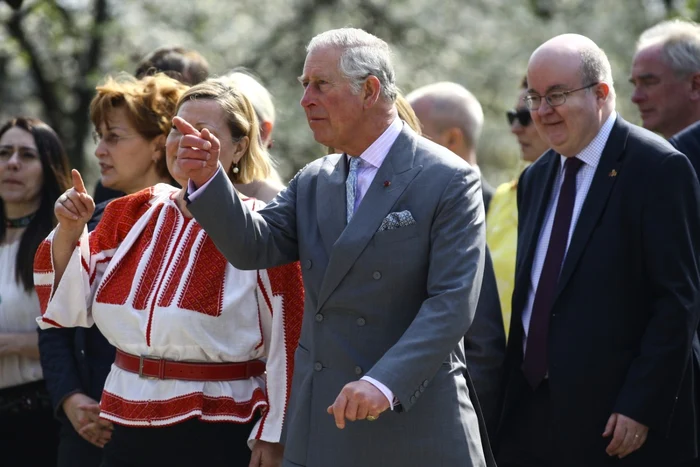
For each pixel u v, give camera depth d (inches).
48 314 525.3
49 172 722.8
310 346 479.8
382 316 462.9
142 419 505.4
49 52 2098.9
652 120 725.3
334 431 465.1
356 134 474.9
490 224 724.0
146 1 2034.9
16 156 711.1
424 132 739.4
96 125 621.3
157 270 516.4
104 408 517.7
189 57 764.0
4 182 711.1
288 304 515.8
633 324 553.9
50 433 703.1
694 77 713.0
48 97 2059.5
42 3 1969.7
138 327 509.0
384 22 2037.4
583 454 551.8
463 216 460.1
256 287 518.6
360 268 461.7
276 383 509.7
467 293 449.1
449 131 738.2
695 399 576.7
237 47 2001.7
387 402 426.0
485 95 1977.1
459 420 465.1
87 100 2003.0
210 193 453.7
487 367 588.7
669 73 714.2
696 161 633.0
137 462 511.8
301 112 1902.1
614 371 550.0
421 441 458.3
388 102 477.7
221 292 510.9
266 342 524.1
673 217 545.6
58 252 519.2
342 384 464.8
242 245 466.3
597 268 553.3
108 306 517.3
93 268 533.0
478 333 589.9
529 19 1947.6
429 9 2042.3
